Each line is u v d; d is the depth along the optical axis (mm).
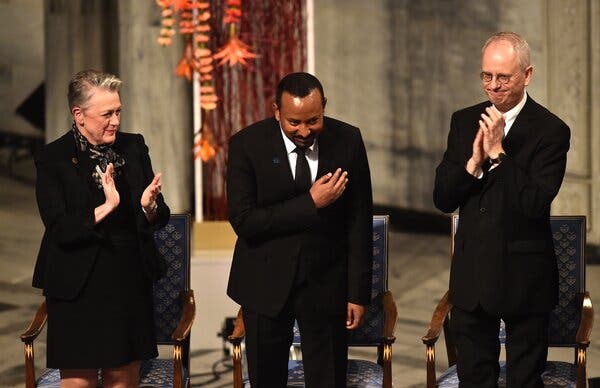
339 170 11617
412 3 25547
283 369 12359
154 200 11828
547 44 22844
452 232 13625
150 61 19375
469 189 12141
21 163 23406
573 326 13695
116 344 11953
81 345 11945
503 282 12141
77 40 20703
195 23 18797
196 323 18234
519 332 12391
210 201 20031
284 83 11469
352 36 25656
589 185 22406
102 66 20656
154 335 12359
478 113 12516
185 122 19531
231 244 19234
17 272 21750
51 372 13234
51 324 12078
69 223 11734
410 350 18484
